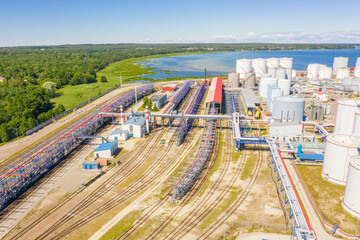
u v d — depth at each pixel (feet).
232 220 184.55
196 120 405.80
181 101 524.52
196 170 241.14
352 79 599.16
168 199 210.38
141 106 492.13
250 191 218.18
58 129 382.01
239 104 497.87
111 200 211.00
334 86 594.24
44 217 192.75
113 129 372.79
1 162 280.72
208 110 415.85
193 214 191.72
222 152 294.25
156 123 394.32
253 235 170.60
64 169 262.06
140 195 216.74
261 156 282.15
